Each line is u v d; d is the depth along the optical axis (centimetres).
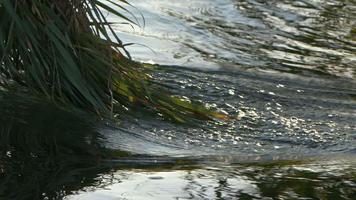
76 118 937
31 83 959
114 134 918
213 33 1438
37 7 920
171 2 1566
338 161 907
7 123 896
